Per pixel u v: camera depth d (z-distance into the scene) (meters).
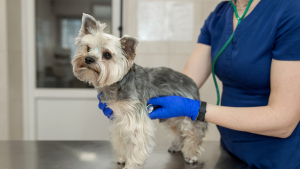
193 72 1.61
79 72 1.28
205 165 1.37
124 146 1.34
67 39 3.26
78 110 3.32
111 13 3.20
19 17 3.03
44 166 1.29
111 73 1.21
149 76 1.32
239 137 1.39
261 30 1.22
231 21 1.42
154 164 1.37
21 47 3.11
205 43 1.62
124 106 1.21
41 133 3.31
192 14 2.95
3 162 1.34
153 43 2.97
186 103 1.24
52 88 3.29
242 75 1.28
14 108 2.92
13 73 2.88
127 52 1.25
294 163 1.17
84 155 1.46
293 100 1.05
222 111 1.20
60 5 3.19
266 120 1.08
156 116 1.27
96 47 1.25
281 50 1.09
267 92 1.27
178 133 1.59
